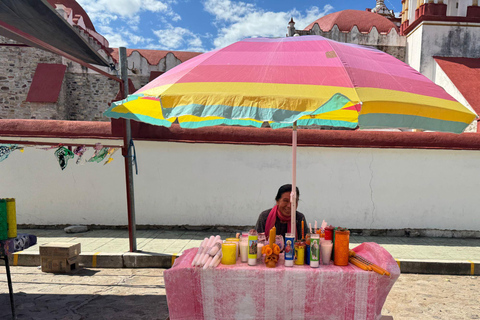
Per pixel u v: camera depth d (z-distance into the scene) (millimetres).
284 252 2916
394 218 7695
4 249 3682
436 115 2463
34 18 3031
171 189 7816
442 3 14781
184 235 7395
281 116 2197
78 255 5840
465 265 5723
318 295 2730
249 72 2535
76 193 7828
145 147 7801
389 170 7672
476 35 14883
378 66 2814
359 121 2295
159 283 5121
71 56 4137
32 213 7836
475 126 10773
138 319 3955
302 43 2979
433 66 14789
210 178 7793
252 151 7738
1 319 3898
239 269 2742
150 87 2789
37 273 5508
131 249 6098
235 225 7805
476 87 12336
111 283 5102
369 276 2695
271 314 2760
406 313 4191
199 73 2570
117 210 7848
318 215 7758
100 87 20344
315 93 2289
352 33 17031
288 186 3637
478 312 4242
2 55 19438
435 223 7664
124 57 5836
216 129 7672
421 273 5770
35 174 7789
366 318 2707
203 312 2799
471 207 7625
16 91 19578
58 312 4109
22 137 7555
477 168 7586
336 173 7711
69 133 7602
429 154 7617
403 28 17391
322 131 7664
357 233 7762
